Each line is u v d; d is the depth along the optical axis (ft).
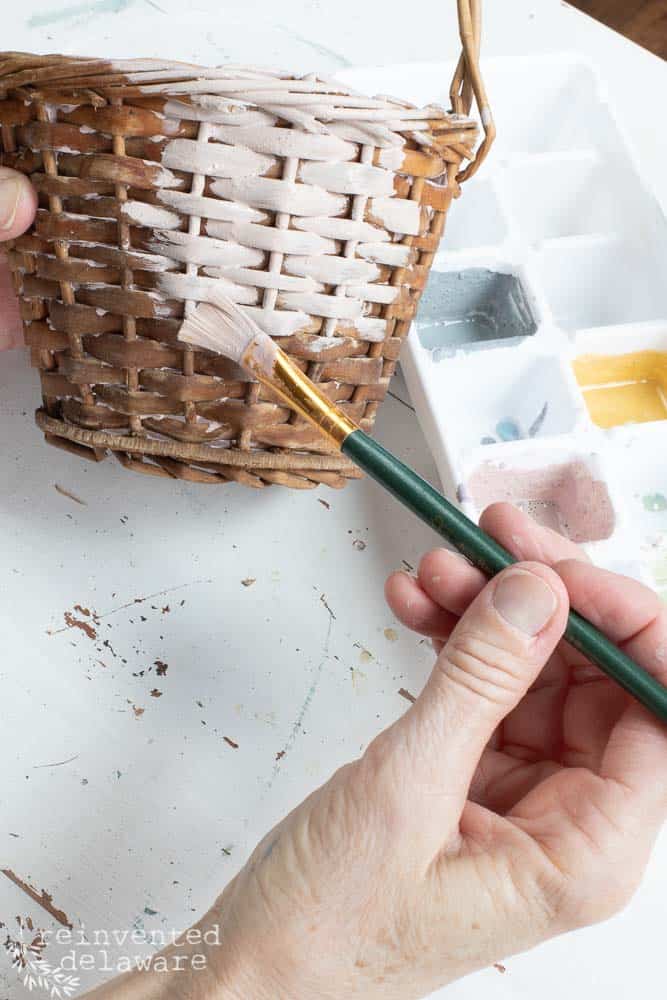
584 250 1.76
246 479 1.50
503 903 1.21
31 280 1.39
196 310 1.35
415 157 1.32
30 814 1.46
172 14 1.91
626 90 1.93
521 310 1.74
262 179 1.31
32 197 1.33
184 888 1.44
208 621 1.56
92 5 1.90
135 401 1.44
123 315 1.38
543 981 1.41
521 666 1.19
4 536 1.59
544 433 1.72
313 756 1.51
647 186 1.74
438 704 1.20
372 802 1.20
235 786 1.49
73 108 1.29
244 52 1.90
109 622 1.55
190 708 1.52
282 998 1.24
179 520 1.62
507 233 1.73
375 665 1.56
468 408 1.76
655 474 1.71
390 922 1.21
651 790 1.25
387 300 1.39
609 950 1.43
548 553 1.40
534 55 1.80
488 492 1.68
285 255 1.34
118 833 1.46
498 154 1.88
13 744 1.49
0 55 1.28
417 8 1.96
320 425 1.31
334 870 1.21
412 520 1.64
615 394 1.78
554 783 1.29
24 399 1.67
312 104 1.27
